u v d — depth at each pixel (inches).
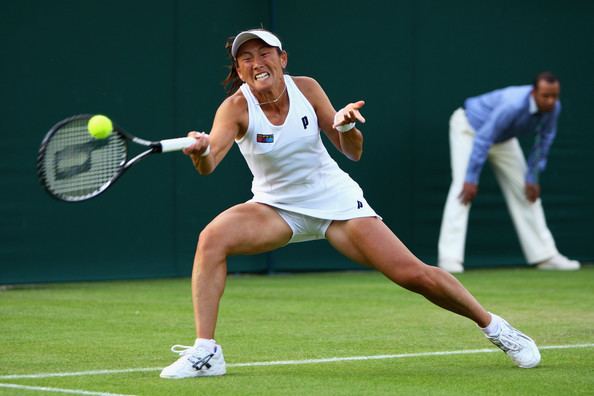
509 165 1657.2
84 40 1403.8
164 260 1483.8
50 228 1395.2
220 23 1503.4
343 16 1584.6
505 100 1572.3
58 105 1387.8
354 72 1595.7
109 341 859.4
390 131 1624.0
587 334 906.1
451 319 1016.9
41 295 1267.2
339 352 797.2
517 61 1700.3
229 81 753.0
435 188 1657.2
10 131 1358.3
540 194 1731.1
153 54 1455.5
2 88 1348.4
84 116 653.9
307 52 1563.7
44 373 692.7
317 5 1566.2
